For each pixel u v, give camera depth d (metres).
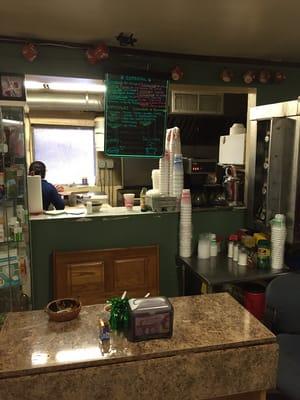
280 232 2.68
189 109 4.56
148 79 2.87
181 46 2.79
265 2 2.00
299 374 1.70
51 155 5.88
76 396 1.32
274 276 2.54
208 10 2.11
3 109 2.49
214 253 3.01
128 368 1.35
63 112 5.75
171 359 1.38
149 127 2.95
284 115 2.69
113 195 5.95
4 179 2.52
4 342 1.46
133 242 3.00
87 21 2.29
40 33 2.51
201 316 1.69
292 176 2.69
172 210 3.05
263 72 3.13
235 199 3.35
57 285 2.78
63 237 2.84
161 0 1.97
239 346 1.47
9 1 1.98
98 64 2.78
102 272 2.85
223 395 1.46
